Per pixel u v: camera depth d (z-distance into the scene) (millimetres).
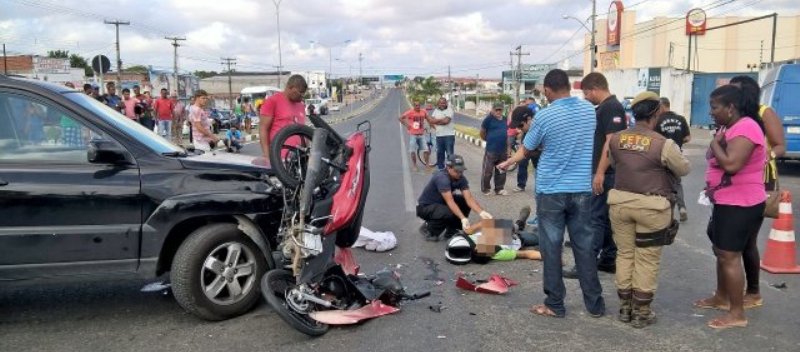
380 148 22297
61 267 4496
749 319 4867
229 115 38344
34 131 4586
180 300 4688
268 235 5004
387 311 4969
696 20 48969
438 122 13750
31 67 49250
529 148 4859
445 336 4566
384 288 5195
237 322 4828
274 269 4848
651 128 4676
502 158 11117
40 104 4621
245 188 4895
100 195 4527
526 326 4773
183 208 4652
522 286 5812
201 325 4773
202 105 12461
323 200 4711
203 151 5809
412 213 9367
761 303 5199
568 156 4746
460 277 5734
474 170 15344
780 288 5617
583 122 4738
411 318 4930
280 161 4891
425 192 7652
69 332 4641
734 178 4555
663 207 4516
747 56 53875
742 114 4570
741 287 4680
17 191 4383
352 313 4719
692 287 5703
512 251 6684
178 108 21438
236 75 95125
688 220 8773
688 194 11148
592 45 39438
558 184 4777
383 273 5523
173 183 4695
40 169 4484
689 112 35031
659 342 4457
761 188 4555
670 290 5621
